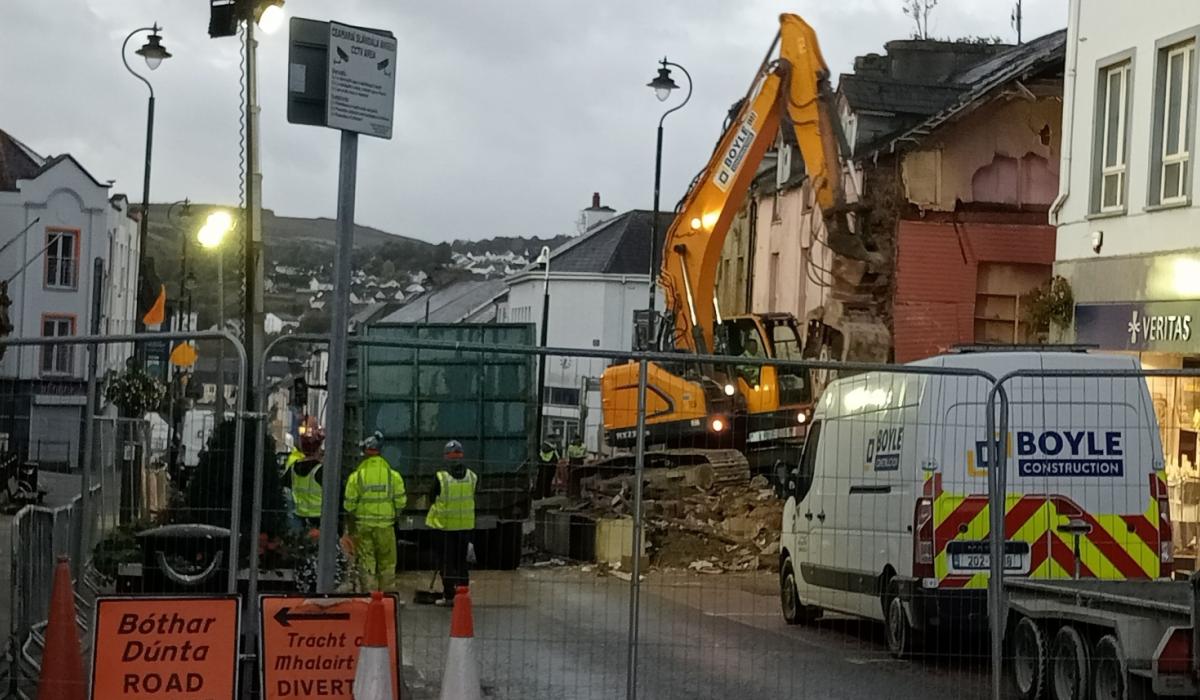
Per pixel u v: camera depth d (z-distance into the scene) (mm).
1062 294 24453
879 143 37812
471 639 8570
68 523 11898
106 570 11469
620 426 12250
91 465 11641
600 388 13938
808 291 41344
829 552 13484
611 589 10305
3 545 11750
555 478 13109
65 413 12266
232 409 10492
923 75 43688
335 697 8672
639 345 30375
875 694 10664
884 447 12883
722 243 27906
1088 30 24375
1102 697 10625
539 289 79750
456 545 14039
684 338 27562
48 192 69562
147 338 9000
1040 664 11234
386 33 8344
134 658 8430
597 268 77562
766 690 10656
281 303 88562
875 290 37688
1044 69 37500
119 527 11891
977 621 12125
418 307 119250
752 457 22375
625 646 10195
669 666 10414
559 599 10367
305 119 8219
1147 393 12547
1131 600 10484
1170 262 21781
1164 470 12547
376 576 13406
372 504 13594
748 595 11438
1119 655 10336
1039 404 12422
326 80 8195
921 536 12203
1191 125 21656
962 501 12281
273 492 10539
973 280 37719
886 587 12438
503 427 22141
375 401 21875
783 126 43875
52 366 59188
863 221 37625
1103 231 23688
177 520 11094
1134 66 23062
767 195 45812
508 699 10109
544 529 11898
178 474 11328
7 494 11742
